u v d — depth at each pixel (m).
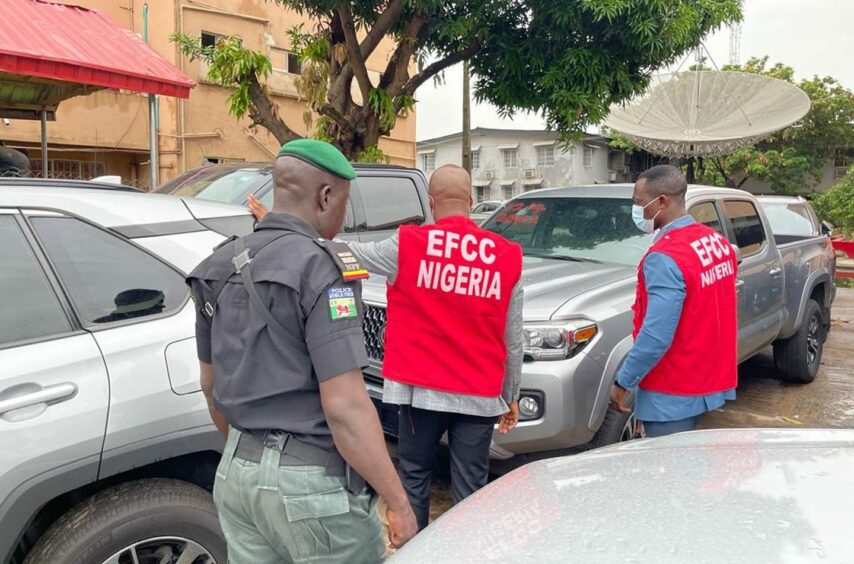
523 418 3.62
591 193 5.46
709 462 1.77
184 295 2.67
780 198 8.81
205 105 14.45
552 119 9.12
